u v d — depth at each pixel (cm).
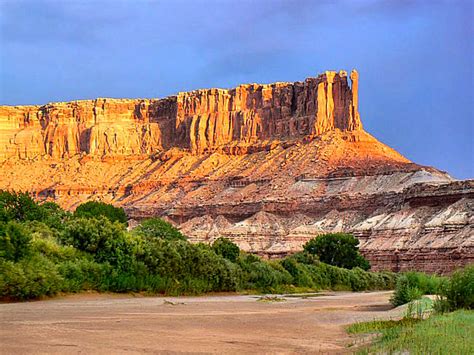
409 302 4828
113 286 5712
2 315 3538
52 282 4947
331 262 12925
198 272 6894
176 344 2753
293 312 4731
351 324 3825
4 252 4806
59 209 11812
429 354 2403
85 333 2916
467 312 3725
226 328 3441
